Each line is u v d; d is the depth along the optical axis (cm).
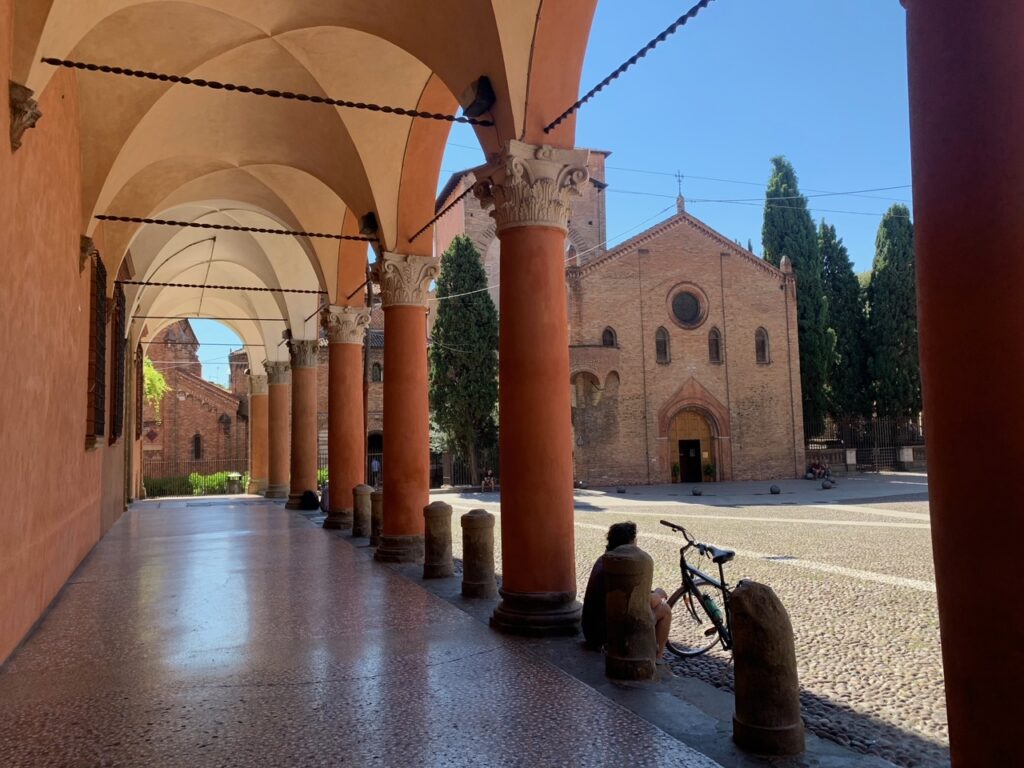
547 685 471
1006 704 229
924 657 577
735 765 350
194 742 381
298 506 1895
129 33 851
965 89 244
